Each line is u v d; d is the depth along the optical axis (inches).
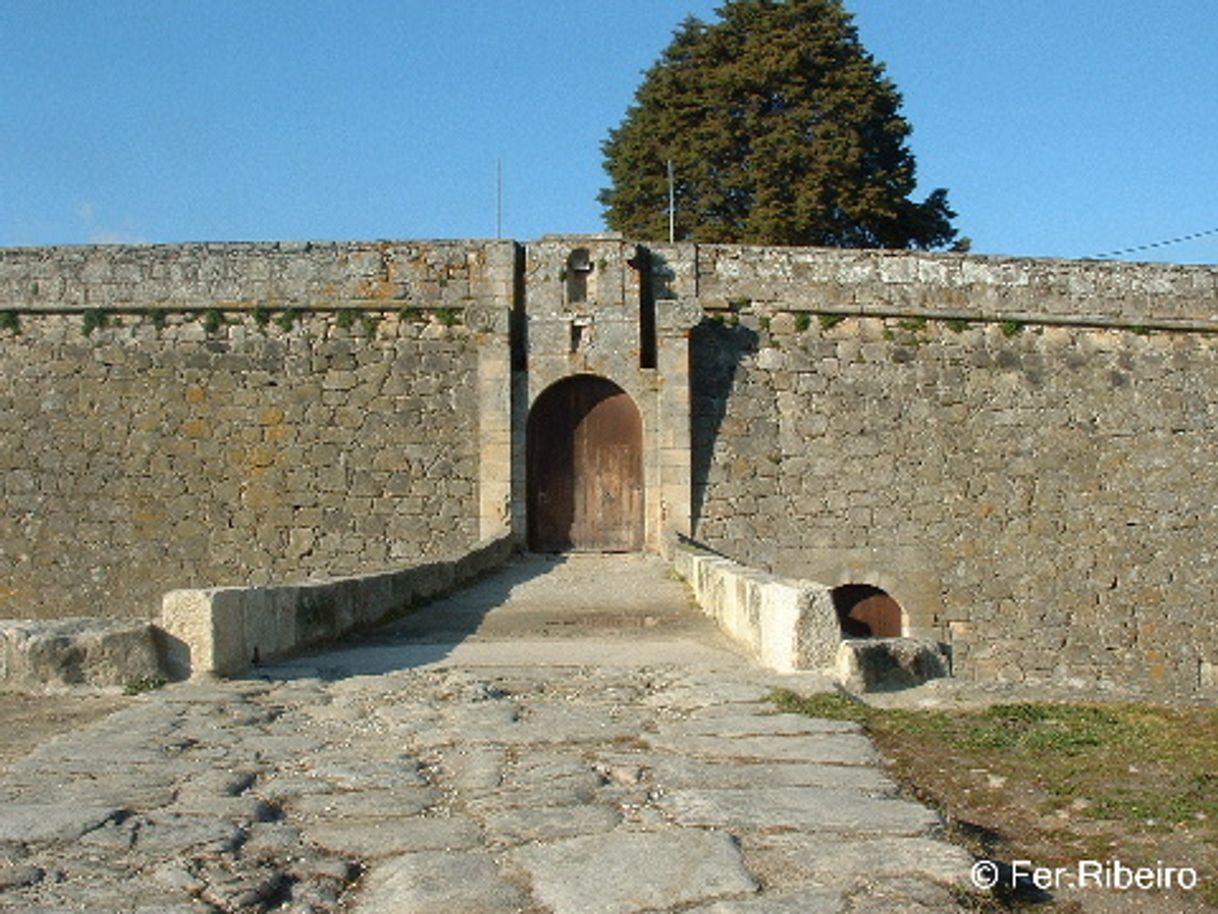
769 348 1031.6
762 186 1739.7
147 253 1016.9
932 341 1047.6
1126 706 415.8
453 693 417.4
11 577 983.0
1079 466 1044.5
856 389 1032.8
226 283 1013.2
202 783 293.3
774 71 1748.3
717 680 435.2
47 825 257.8
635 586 829.2
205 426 996.6
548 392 1019.3
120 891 222.8
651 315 1034.7
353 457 993.5
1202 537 1048.8
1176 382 1072.8
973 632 1011.3
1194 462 1061.8
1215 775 322.3
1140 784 315.3
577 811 270.7
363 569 979.9
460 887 227.3
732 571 620.4
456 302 1011.3
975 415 1040.8
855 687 420.8
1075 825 284.4
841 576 1007.0
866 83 1770.4
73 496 991.0
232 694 411.8
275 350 1005.2
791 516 1010.7
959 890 226.7
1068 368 1060.5
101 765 310.5
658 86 1883.6
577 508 1015.6
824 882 228.1
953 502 1026.1
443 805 279.6
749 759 315.9
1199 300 1090.7
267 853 245.3
